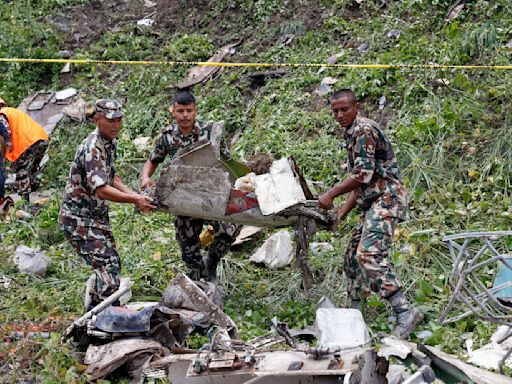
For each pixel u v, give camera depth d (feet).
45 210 29.35
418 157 27.66
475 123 28.73
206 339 18.61
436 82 30.58
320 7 37.37
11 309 21.66
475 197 25.98
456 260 14.52
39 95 36.91
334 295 22.74
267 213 19.98
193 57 37.47
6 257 25.11
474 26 32.48
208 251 23.56
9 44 38.75
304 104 32.78
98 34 39.86
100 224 20.61
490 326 19.40
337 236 26.23
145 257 25.63
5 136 29.78
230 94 34.47
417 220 25.43
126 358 17.46
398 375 14.34
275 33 36.94
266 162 22.15
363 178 19.89
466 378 13.62
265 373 14.37
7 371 17.89
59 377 17.42
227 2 39.50
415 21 34.50
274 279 24.07
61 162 33.42
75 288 23.27
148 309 18.28
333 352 14.88
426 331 20.13
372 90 31.50
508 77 29.86
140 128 34.32
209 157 21.77
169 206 20.52
